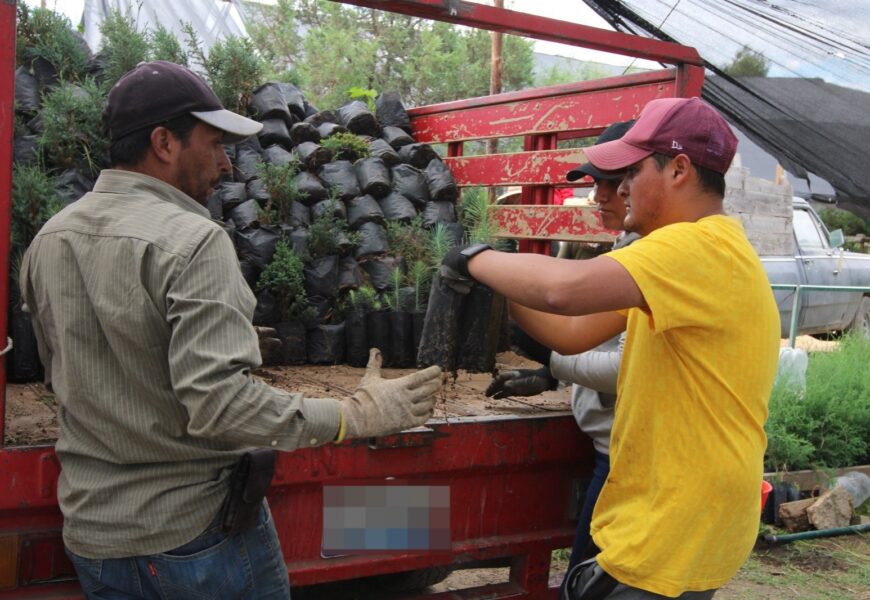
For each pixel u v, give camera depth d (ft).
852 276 33.30
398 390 5.93
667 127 6.25
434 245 13.74
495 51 31.89
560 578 10.59
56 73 13.44
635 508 6.40
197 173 5.95
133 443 5.54
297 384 10.96
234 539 5.90
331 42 42.09
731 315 6.04
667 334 6.18
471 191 15.26
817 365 21.89
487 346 7.64
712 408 6.11
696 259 5.94
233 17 33.50
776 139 18.22
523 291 6.15
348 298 13.30
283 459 7.60
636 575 6.23
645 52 10.37
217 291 5.33
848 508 17.03
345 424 5.69
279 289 12.55
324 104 39.32
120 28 14.07
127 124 5.73
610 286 5.82
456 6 9.00
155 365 5.45
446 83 44.47
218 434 5.27
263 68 15.57
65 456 5.85
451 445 8.44
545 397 10.51
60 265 5.55
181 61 14.71
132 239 5.38
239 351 5.27
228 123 5.89
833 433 19.52
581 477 9.48
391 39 45.06
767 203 27.91
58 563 6.88
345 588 10.69
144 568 5.67
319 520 7.98
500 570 14.35
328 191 14.37
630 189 6.50
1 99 6.18
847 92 15.93
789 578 14.65
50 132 11.89
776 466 18.51
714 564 6.26
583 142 32.17
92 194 5.77
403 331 12.91
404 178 15.07
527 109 13.82
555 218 13.00
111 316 5.35
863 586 14.43
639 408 6.41
